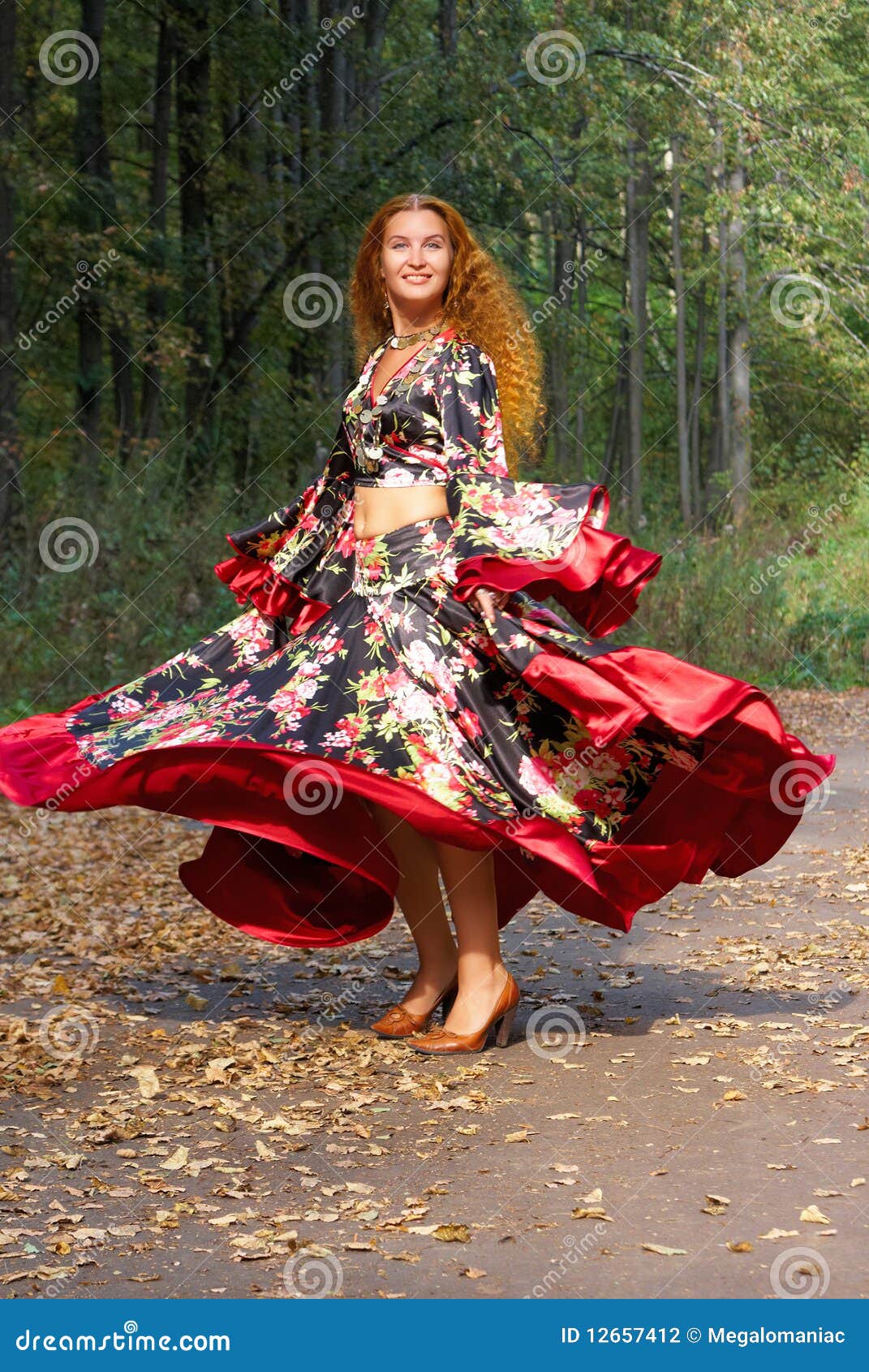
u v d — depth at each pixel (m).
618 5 21.09
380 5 18.56
